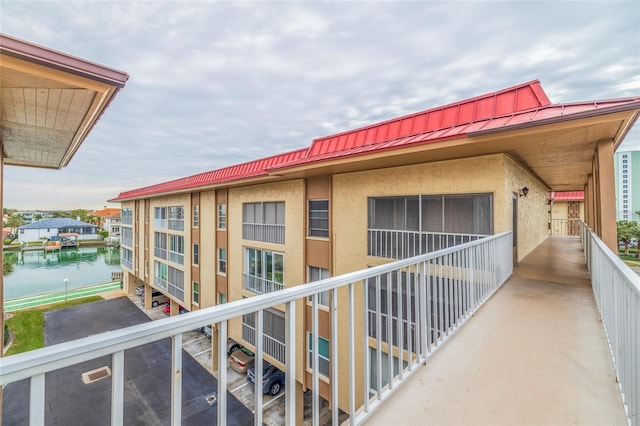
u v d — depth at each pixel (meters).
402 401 2.03
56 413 8.31
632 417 1.66
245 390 9.20
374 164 6.04
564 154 5.67
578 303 4.04
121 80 2.52
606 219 4.64
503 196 4.99
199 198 12.36
